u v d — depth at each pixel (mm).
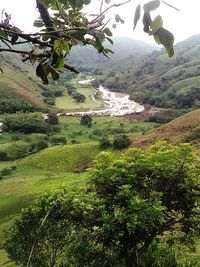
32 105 131375
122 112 138375
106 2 1338
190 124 80500
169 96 148875
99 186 12203
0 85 135500
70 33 1378
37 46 1403
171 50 1173
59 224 12773
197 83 150500
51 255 13094
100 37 1432
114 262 11281
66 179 57594
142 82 188000
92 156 77375
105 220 10602
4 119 108625
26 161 79750
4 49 1370
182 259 12250
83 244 11211
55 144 94125
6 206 50188
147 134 82500
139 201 10516
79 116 129875
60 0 1315
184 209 12109
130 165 12141
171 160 11875
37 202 13609
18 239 14508
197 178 11922
